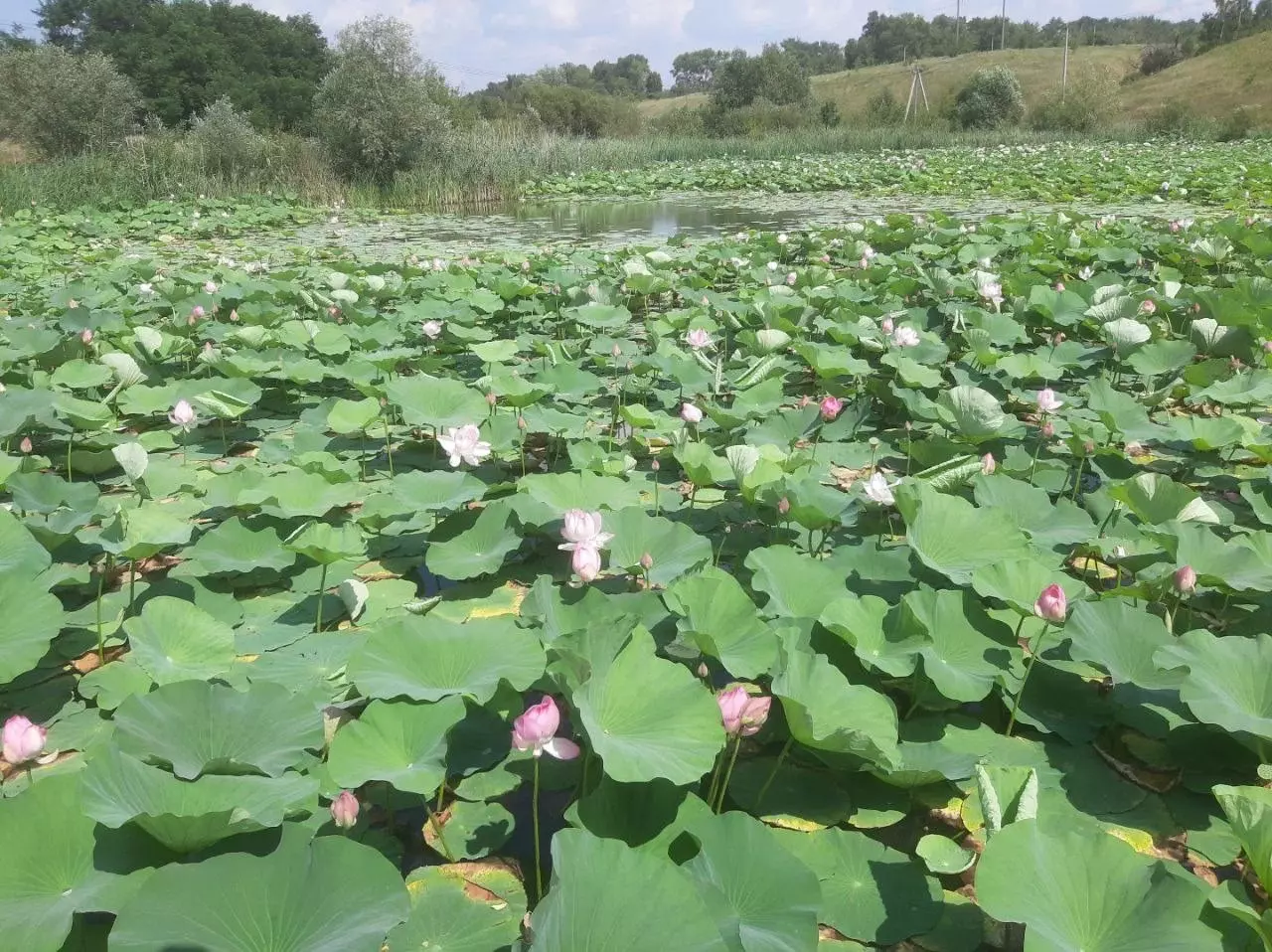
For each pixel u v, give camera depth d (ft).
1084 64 232.53
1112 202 61.72
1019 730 9.18
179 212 60.08
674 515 14.07
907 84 243.40
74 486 12.57
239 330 21.80
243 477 13.93
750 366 19.90
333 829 7.70
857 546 11.99
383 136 77.51
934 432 17.54
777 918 6.35
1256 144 109.60
